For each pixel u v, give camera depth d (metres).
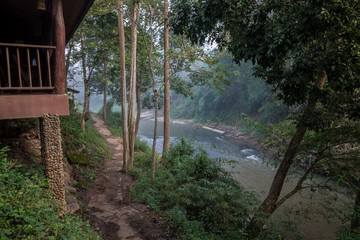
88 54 16.17
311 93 5.71
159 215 6.82
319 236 8.46
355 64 4.57
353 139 6.25
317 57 5.26
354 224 6.05
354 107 5.74
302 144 7.16
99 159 12.38
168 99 15.59
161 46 17.86
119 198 7.88
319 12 3.87
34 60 8.56
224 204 6.64
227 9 4.84
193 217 7.05
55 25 4.68
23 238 3.30
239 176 15.23
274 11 4.93
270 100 27.61
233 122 36.94
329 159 6.79
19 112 4.35
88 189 8.44
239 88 36.22
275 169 16.70
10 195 3.76
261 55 4.86
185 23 5.85
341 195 10.82
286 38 4.32
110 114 32.78
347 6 3.88
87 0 5.27
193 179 8.35
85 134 14.06
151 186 9.03
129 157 11.66
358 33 4.29
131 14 11.52
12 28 7.65
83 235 4.54
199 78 19.50
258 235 6.64
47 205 4.20
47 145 4.64
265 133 7.85
